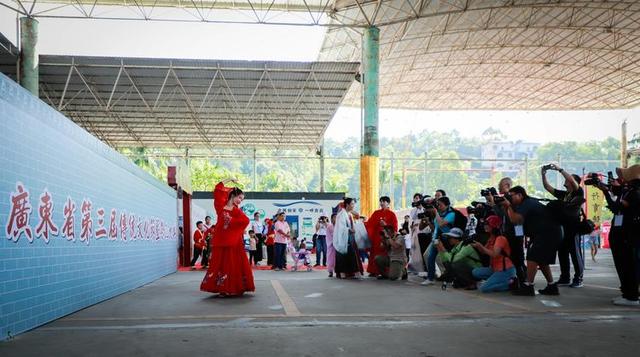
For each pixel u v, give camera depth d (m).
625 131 33.59
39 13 21.86
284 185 73.12
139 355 3.76
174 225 14.39
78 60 22.91
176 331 4.66
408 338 4.35
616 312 5.78
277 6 24.42
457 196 103.06
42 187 5.21
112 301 7.03
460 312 5.84
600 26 27.75
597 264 15.93
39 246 5.10
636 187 6.29
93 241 6.81
